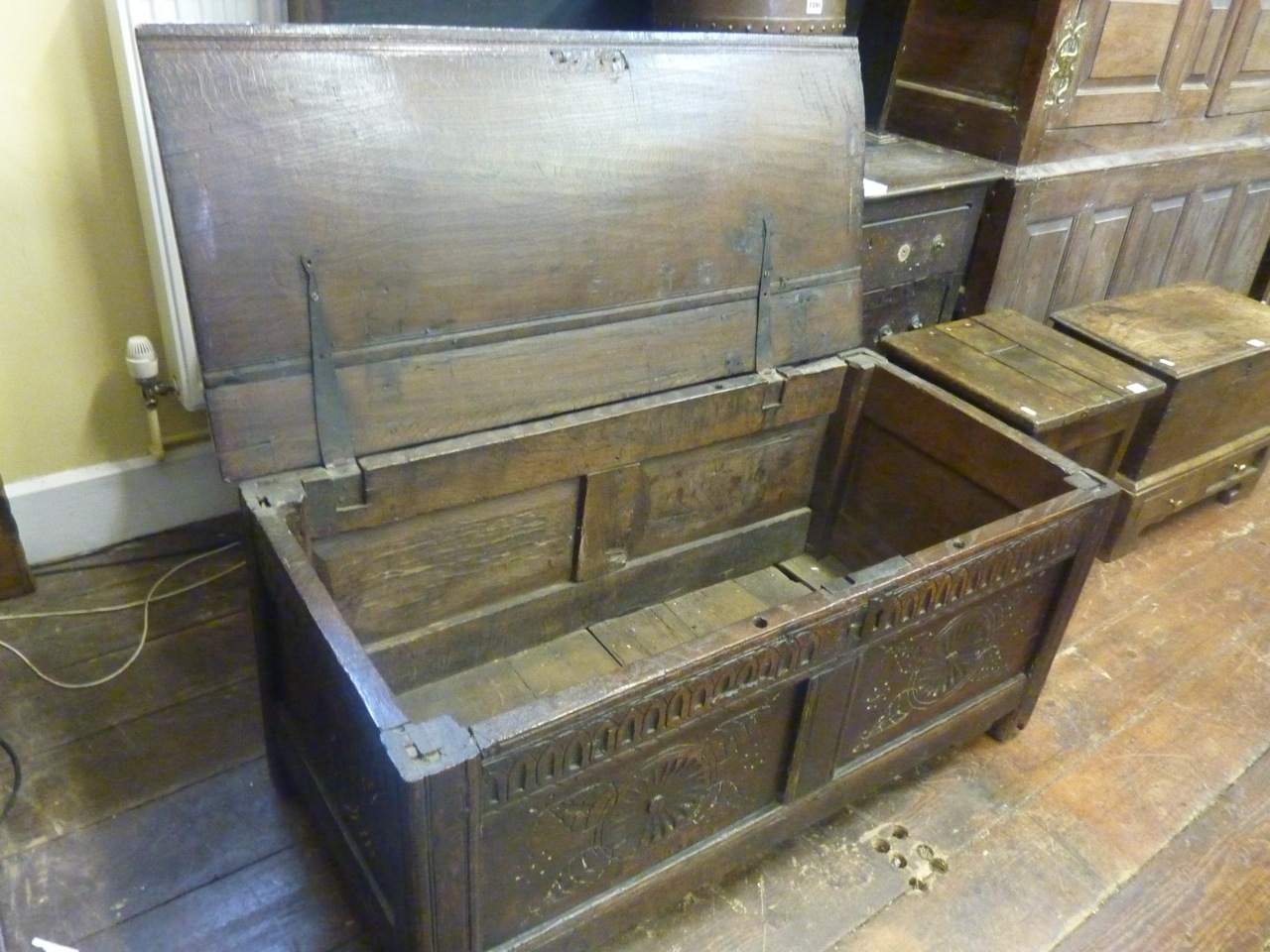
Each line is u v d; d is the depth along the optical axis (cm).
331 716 110
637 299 150
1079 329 217
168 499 192
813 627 114
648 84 144
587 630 171
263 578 125
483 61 131
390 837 99
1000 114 212
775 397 169
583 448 150
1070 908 141
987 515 162
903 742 145
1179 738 174
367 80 122
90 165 158
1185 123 250
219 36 113
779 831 135
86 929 125
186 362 171
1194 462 225
